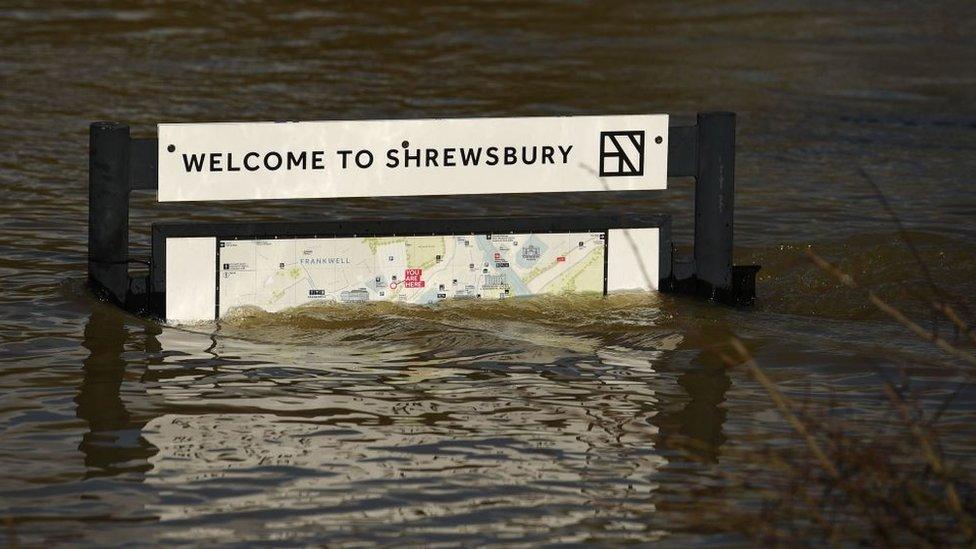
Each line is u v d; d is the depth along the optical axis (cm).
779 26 6450
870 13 6938
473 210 3156
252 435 1736
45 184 3244
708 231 2317
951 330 2242
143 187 2172
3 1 6406
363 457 1672
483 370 1997
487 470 1638
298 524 1488
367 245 2222
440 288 2256
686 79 5056
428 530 1477
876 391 1920
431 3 6788
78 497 1547
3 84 4562
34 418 1781
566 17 6538
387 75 4966
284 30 5931
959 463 1639
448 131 2188
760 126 4256
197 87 4622
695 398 1891
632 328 2188
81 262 2578
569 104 4519
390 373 1977
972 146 4041
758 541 1445
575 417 1816
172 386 1909
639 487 1591
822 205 3222
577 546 1442
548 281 2283
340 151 2162
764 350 2105
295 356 2041
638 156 2253
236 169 2147
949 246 2786
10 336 2103
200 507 1527
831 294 2462
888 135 4175
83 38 5581
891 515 1479
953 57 5738
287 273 2205
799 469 1598
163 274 2181
